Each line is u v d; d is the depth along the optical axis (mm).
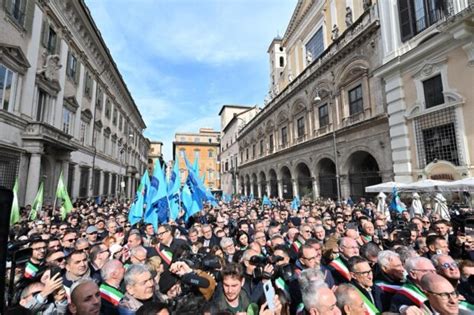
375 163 19234
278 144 31641
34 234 6680
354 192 18703
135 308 2812
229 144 59500
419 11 13766
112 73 31922
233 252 5328
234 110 66375
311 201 20578
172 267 3504
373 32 16859
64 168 18812
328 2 26109
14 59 14031
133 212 8508
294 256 5117
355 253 4020
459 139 11477
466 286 3492
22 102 14891
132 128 47156
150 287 2969
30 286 3029
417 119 13531
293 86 28328
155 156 79125
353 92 19062
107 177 31312
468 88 11273
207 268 3846
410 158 13828
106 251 4332
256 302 3230
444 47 12164
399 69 14445
